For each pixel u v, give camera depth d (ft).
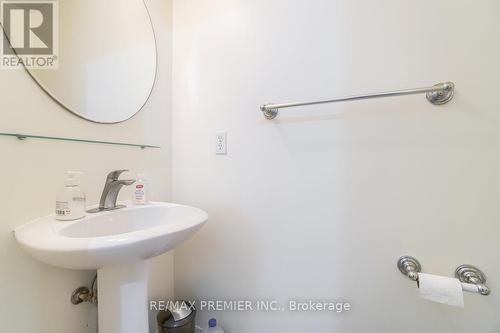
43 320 2.17
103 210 2.53
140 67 3.33
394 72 2.50
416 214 2.44
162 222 2.88
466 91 2.23
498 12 2.14
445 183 2.33
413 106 2.43
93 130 2.70
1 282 1.89
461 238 2.28
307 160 2.93
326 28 2.81
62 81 2.39
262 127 3.19
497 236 2.17
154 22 3.56
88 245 1.53
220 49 3.48
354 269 2.73
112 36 2.96
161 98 3.70
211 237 3.59
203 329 3.66
